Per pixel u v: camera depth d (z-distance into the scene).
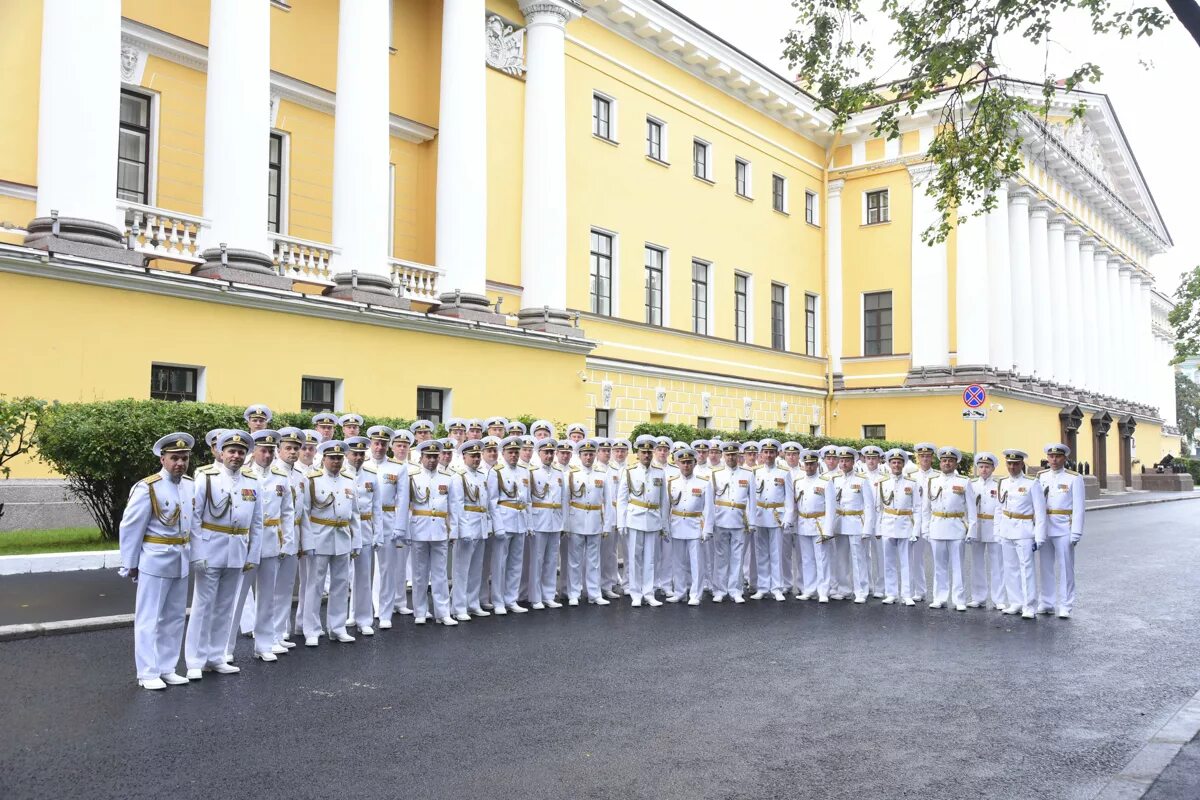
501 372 19.33
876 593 13.36
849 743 6.38
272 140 18.08
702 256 27.83
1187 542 19.86
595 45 24.20
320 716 6.78
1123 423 43.84
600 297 24.34
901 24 10.60
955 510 12.09
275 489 8.74
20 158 14.20
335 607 9.52
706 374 27.20
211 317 14.48
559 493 11.80
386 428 10.58
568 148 23.23
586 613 11.38
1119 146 43.78
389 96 18.98
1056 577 11.77
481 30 19.53
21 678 7.43
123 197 15.81
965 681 8.15
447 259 19.05
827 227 34.28
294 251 16.52
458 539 10.69
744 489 12.63
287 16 18.17
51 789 5.28
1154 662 8.95
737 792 5.45
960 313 31.86
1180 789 5.48
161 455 7.58
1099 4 9.33
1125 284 48.53
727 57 27.95
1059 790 5.55
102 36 13.44
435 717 6.80
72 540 12.17
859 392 33.06
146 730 6.36
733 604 12.38
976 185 11.45
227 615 8.11
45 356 12.66
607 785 5.52
